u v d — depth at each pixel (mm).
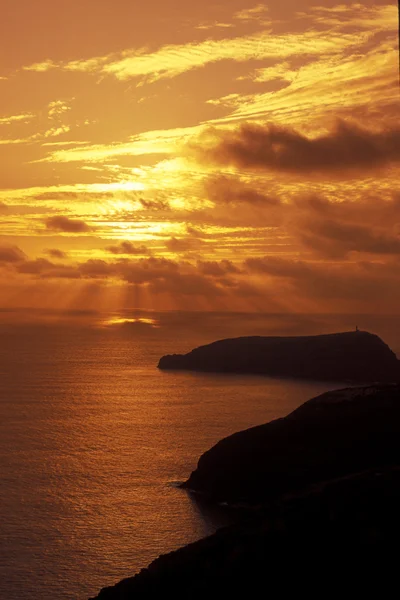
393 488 84062
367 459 126812
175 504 123562
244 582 73188
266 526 81875
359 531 76625
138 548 102312
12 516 114500
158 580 77062
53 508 119312
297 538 77875
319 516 81000
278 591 70812
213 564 77312
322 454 129875
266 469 128875
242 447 134625
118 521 113562
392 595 67188
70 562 96062
